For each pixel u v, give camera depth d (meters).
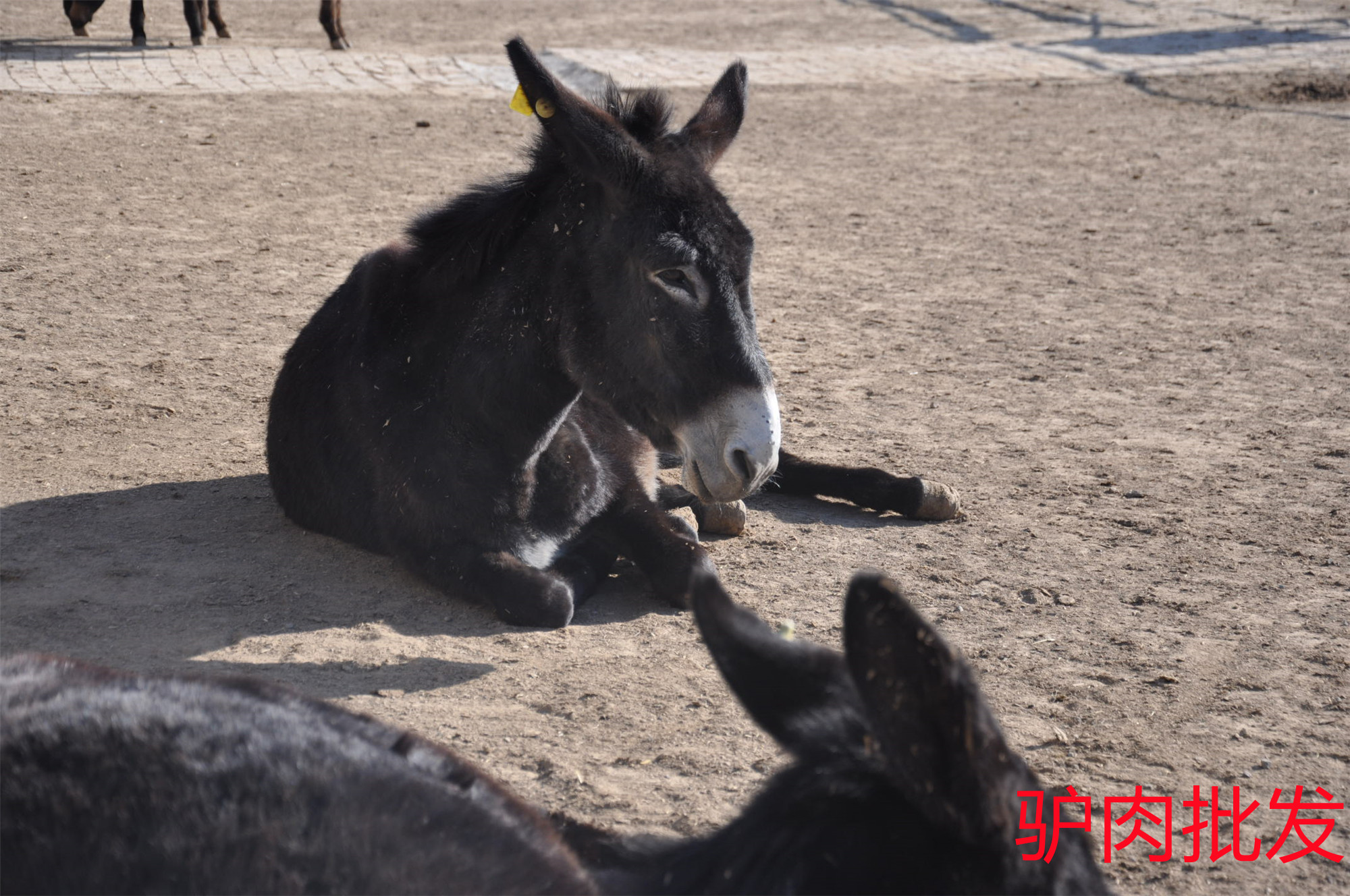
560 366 4.12
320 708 2.16
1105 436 6.34
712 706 3.72
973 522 5.27
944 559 4.89
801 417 6.50
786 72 18.88
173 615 4.16
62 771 1.53
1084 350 7.79
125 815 1.46
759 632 1.53
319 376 4.79
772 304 8.69
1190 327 8.30
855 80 18.55
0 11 20.52
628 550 4.61
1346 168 13.49
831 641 4.12
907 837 1.46
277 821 1.48
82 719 1.66
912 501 5.23
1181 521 5.29
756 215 11.29
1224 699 3.83
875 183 12.74
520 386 4.17
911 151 14.30
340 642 4.03
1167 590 4.62
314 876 1.42
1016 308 8.70
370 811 1.55
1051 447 6.17
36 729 1.62
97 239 9.52
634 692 3.79
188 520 5.00
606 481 4.59
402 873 1.46
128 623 4.09
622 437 4.79
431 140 13.68
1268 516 5.35
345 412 4.61
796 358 7.54
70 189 10.98
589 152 3.71
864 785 1.49
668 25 22.47
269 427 5.08
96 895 1.38
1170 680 3.93
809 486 5.49
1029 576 4.74
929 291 9.09
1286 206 11.88
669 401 3.81
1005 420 6.55
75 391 6.39
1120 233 10.89
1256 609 4.48
